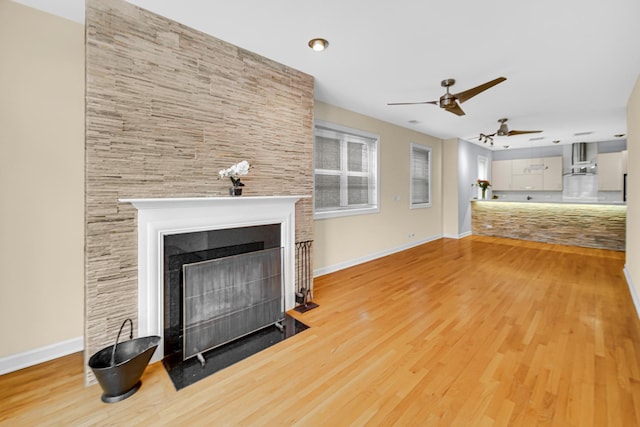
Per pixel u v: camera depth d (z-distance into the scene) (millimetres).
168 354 2129
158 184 2057
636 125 3188
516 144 7508
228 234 2402
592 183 7129
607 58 2648
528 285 3598
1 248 1892
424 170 6250
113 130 1859
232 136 2461
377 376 1864
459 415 1531
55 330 2100
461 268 4371
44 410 1592
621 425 1448
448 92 3258
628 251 3791
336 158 4289
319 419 1518
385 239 5176
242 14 2033
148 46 1992
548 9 1948
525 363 1983
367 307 2957
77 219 2160
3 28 1862
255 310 2428
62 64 2070
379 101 3959
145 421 1515
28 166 1969
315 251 3965
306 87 3055
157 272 2029
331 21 2121
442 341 2285
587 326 2516
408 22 2121
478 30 2219
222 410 1589
